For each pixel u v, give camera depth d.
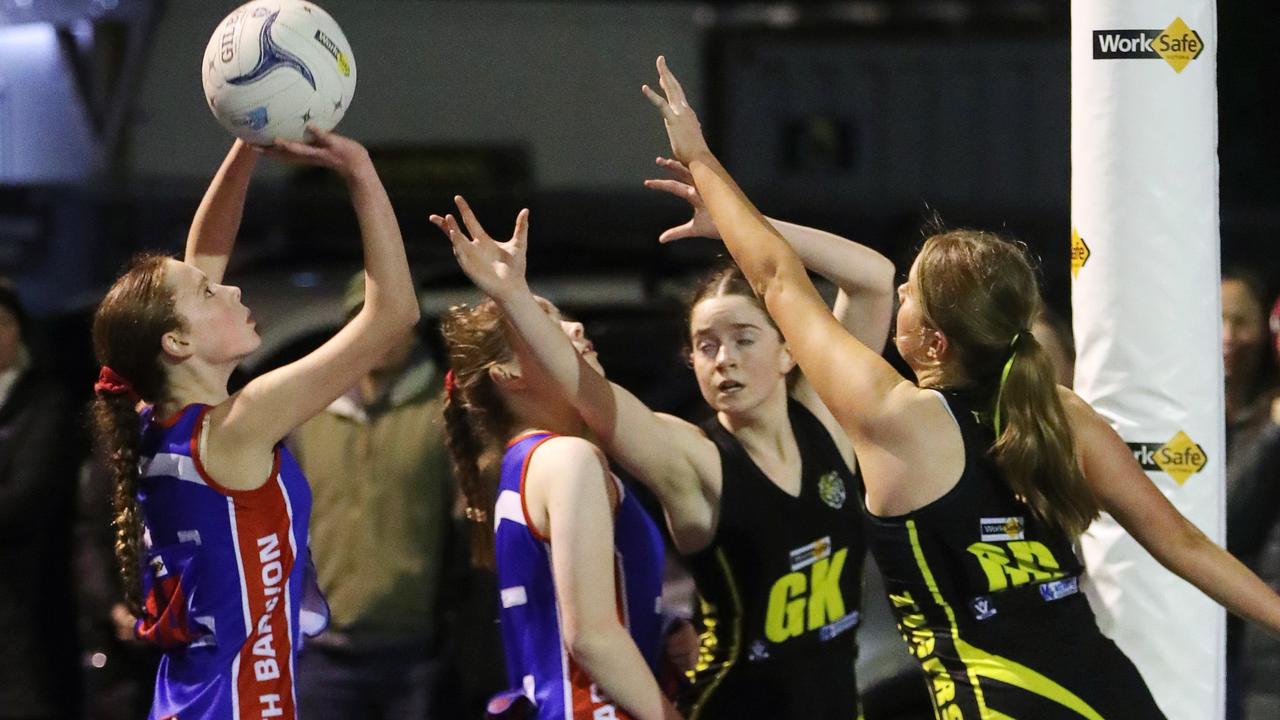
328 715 16.88
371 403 17.20
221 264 11.70
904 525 10.18
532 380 11.14
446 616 17.20
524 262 10.90
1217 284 11.80
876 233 30.98
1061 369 16.28
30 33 28.44
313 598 11.11
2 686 16.52
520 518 10.61
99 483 17.22
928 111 33.44
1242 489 15.98
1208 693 11.85
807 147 32.88
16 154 28.66
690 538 11.77
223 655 10.27
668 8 30.94
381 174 29.70
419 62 29.72
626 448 11.27
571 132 30.48
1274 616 10.29
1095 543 12.01
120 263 27.97
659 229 30.00
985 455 10.08
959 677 10.14
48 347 18.78
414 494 16.98
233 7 28.66
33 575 16.72
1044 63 33.34
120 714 17.44
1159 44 11.58
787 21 32.66
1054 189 33.50
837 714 11.91
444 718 17.20
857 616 12.30
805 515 11.84
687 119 11.48
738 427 11.90
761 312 11.66
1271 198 38.97
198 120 28.84
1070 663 10.05
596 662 10.16
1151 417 11.75
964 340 10.24
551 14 30.25
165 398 10.48
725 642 11.88
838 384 10.25
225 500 10.19
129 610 10.47
